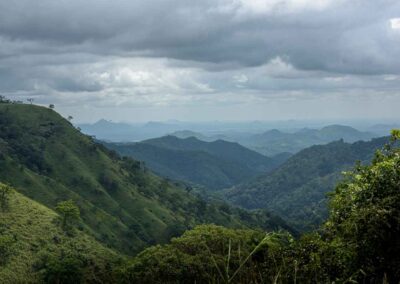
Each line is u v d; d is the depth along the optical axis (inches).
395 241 252.1
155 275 556.4
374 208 259.8
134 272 702.5
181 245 692.1
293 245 288.2
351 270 257.6
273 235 273.4
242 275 255.3
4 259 3225.9
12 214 4042.8
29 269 3225.9
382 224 253.3
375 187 277.0
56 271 1739.7
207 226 597.9
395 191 269.7
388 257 253.1
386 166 278.7
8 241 3393.2
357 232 260.5
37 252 3494.1
